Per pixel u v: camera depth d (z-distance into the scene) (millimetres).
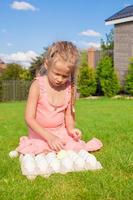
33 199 2479
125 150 4195
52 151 3553
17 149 3873
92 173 3047
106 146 4527
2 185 2811
